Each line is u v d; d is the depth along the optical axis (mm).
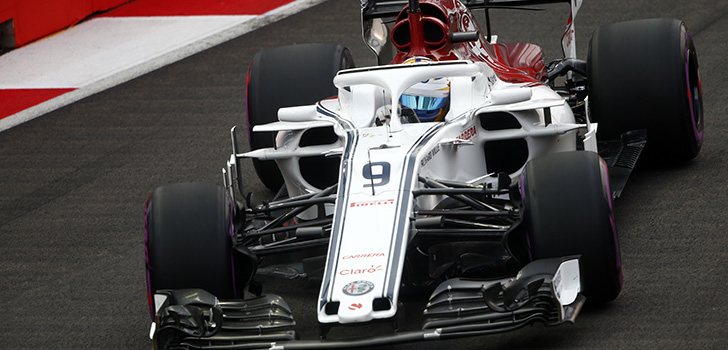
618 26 32688
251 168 37906
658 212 30688
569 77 36812
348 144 26125
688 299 25734
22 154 41656
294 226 26266
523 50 35094
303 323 26625
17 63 51906
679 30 32312
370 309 21984
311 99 32938
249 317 24047
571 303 23797
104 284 30375
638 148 31781
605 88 32281
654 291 26312
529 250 24672
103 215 35375
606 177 24703
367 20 33094
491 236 25422
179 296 24047
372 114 27250
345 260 23172
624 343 24031
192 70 49094
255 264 25484
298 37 51750
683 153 32938
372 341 22500
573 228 24156
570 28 35469
